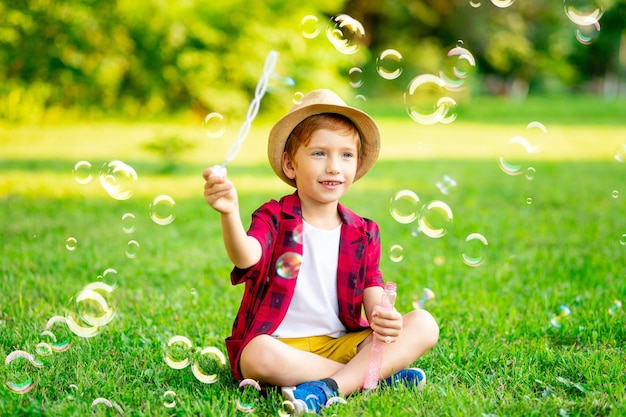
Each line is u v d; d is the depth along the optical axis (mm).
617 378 2111
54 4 9945
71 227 4359
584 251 3910
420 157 8391
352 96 11930
